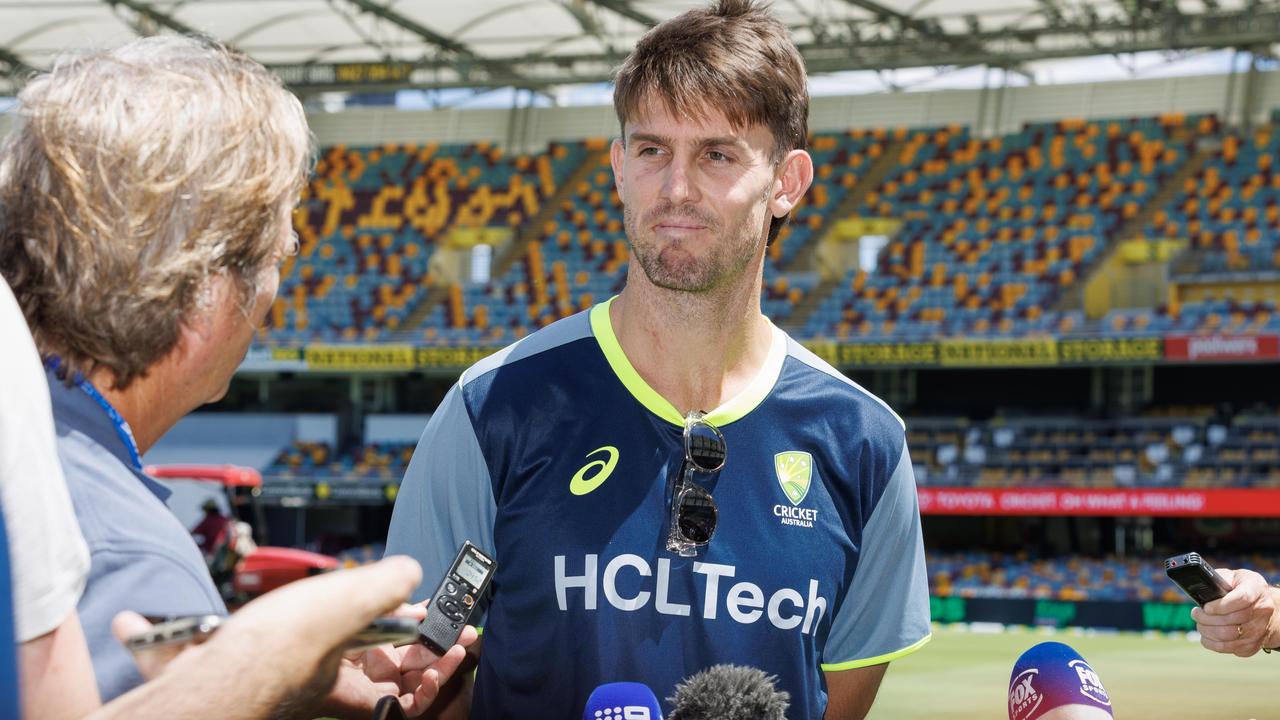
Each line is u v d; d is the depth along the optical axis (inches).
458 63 855.7
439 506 76.7
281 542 939.3
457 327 944.9
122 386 43.7
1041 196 916.0
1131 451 838.5
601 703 55.1
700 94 66.4
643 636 70.6
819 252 931.3
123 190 40.9
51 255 40.8
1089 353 767.1
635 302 74.0
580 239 973.8
